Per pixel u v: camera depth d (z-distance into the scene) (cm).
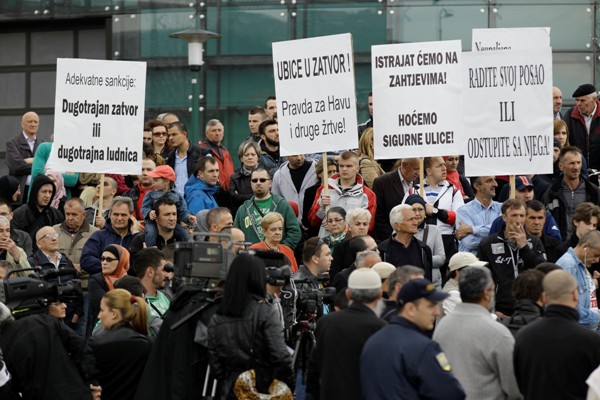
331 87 3609
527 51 3497
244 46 4691
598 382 2227
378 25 4597
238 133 4694
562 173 3741
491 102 3512
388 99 3584
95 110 3709
